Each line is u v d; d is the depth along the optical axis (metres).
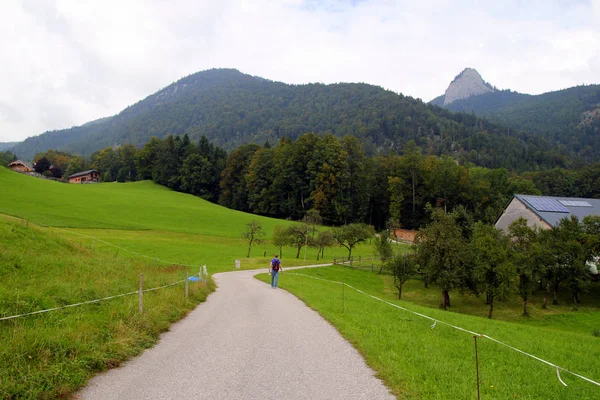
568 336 19.38
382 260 57.66
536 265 40.22
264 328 11.30
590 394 7.66
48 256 16.09
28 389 5.58
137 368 7.21
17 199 68.25
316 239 65.12
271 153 122.69
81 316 9.02
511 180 119.06
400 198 107.75
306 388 6.48
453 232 42.25
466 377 7.54
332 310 14.82
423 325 13.24
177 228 70.62
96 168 183.25
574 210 57.94
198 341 9.47
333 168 104.88
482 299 45.00
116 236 54.66
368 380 7.00
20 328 7.27
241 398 5.92
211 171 136.62
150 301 12.25
